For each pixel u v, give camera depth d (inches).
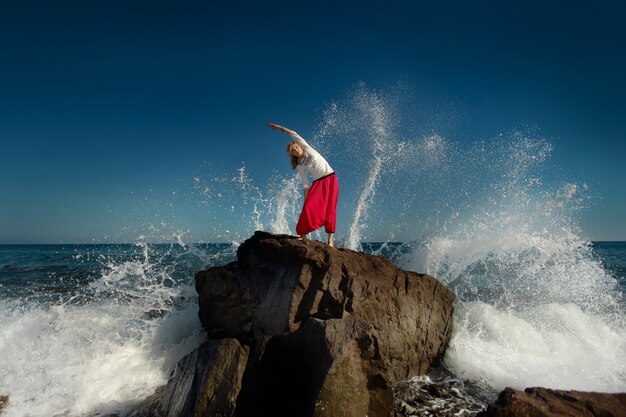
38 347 234.5
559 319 288.0
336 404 126.3
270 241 219.0
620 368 228.1
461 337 252.7
